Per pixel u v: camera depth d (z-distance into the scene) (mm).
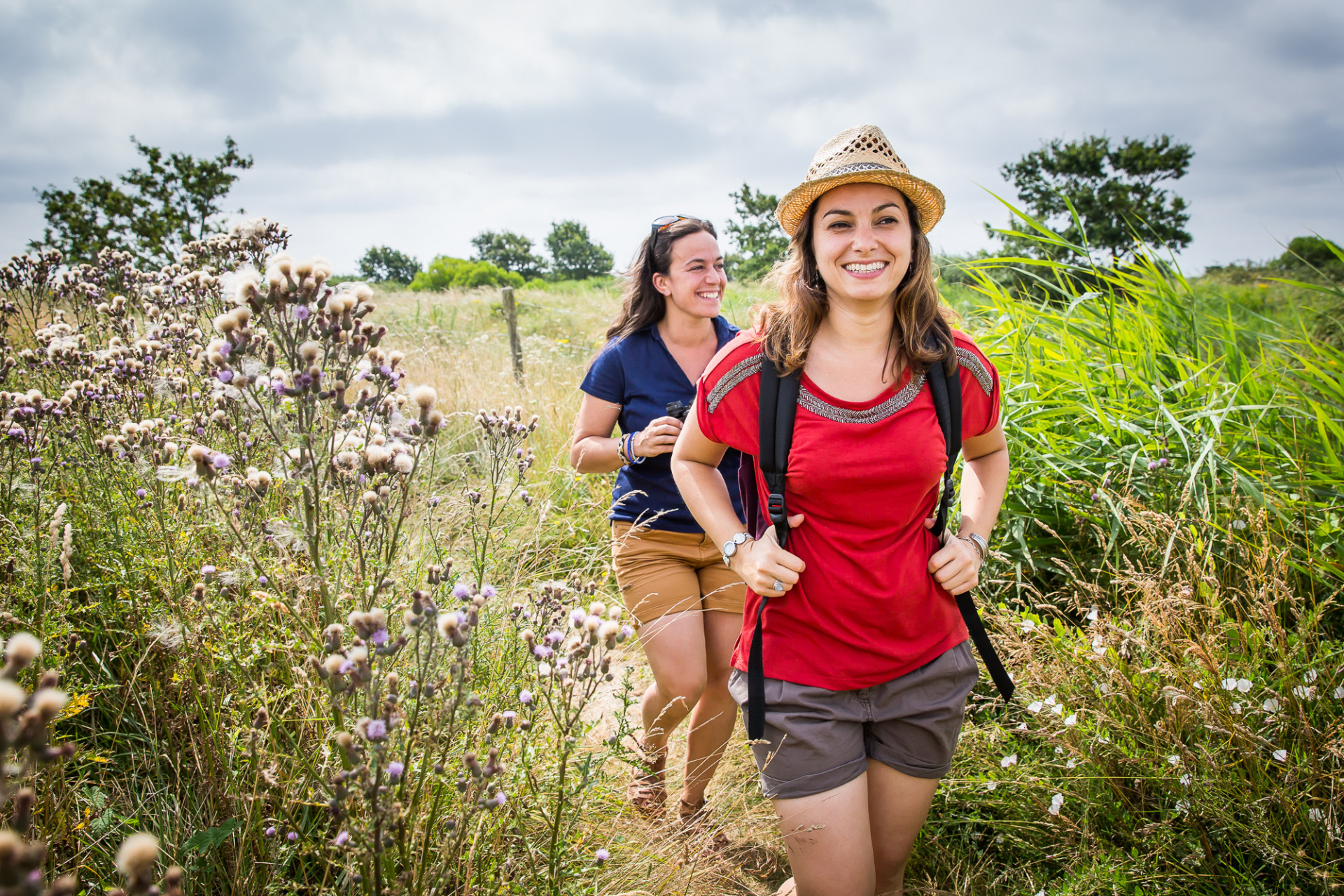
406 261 77875
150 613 2172
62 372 3092
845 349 1868
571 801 1899
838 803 1848
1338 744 2127
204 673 1973
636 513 2602
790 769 1864
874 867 1897
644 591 2551
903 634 1868
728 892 2295
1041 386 4328
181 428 2539
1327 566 2916
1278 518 3217
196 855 1809
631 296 2838
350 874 1519
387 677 1567
